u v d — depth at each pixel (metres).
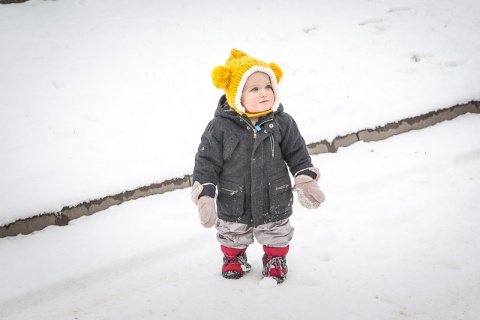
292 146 2.76
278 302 2.71
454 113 5.43
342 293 2.74
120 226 3.73
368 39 7.29
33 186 4.08
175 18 8.52
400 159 4.52
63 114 5.41
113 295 2.98
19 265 3.26
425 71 6.21
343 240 3.35
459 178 4.16
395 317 2.50
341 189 4.08
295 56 6.83
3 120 5.25
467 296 2.64
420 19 8.02
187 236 3.50
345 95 5.70
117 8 9.09
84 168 4.38
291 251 3.26
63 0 9.49
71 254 3.37
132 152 4.66
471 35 7.26
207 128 2.75
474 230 3.33
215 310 2.69
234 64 2.61
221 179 2.75
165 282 3.06
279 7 8.95
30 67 6.54
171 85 6.11
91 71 6.47
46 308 2.89
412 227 3.44
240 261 2.98
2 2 9.32
